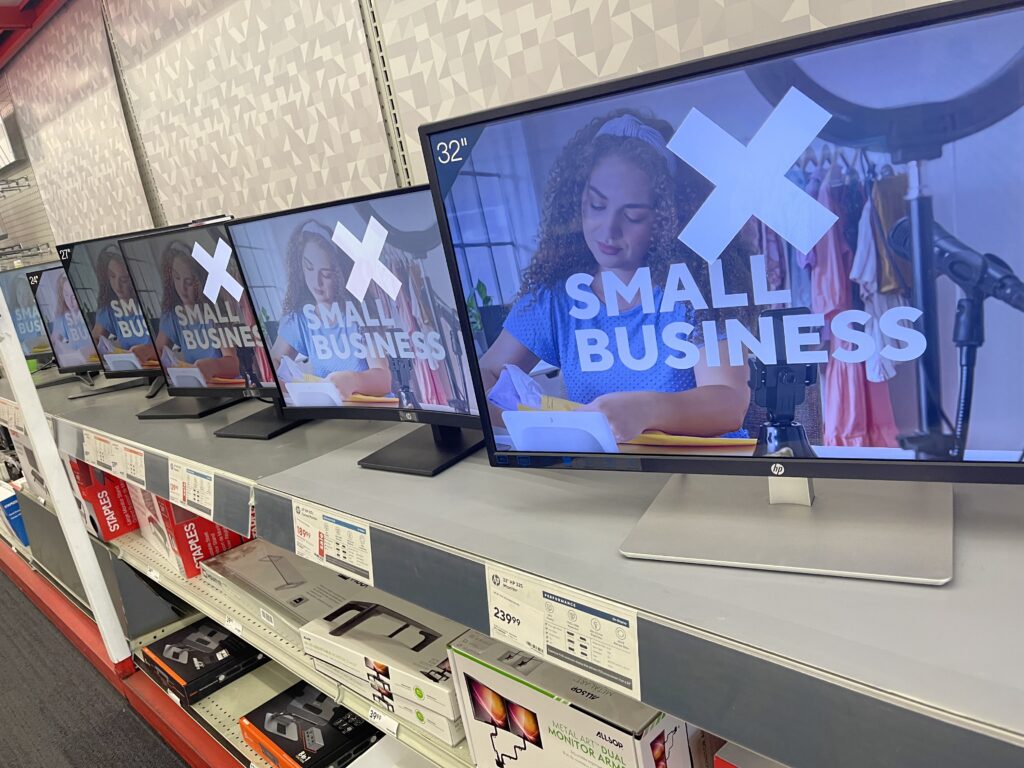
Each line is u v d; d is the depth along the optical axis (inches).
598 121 28.5
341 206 43.8
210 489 50.3
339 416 51.9
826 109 24.3
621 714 32.7
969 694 19.7
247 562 69.6
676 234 28.4
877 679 20.7
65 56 111.3
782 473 29.4
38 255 151.5
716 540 29.4
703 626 24.5
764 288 27.4
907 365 25.8
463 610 32.6
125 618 85.6
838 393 27.4
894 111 23.3
